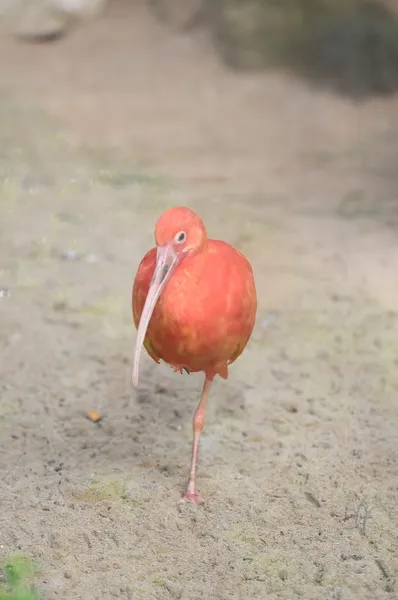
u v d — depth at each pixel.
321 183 17.20
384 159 18.80
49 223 14.48
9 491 7.90
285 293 12.12
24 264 12.85
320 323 11.26
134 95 22.83
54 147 18.52
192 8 27.50
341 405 9.44
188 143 19.44
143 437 8.85
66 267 12.81
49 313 11.41
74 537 7.29
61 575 6.84
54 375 9.96
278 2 24.03
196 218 6.89
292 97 23.00
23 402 9.40
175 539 7.31
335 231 14.53
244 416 9.22
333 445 8.72
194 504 7.74
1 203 15.29
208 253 6.97
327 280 12.54
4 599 6.09
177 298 6.88
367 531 7.42
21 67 24.69
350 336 10.94
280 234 14.27
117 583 6.77
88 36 27.34
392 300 11.95
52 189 16.11
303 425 9.06
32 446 8.66
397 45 23.28
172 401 9.53
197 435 7.81
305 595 6.68
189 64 25.33
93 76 24.19
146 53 26.14
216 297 6.91
